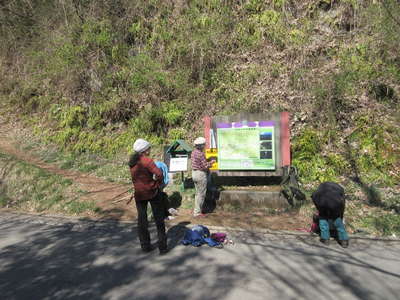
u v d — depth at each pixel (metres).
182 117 9.12
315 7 9.58
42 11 13.38
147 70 9.79
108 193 7.03
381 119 7.12
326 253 4.11
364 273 3.56
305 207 5.57
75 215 6.19
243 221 5.38
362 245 4.34
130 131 9.51
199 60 9.57
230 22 10.02
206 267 3.83
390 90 7.61
